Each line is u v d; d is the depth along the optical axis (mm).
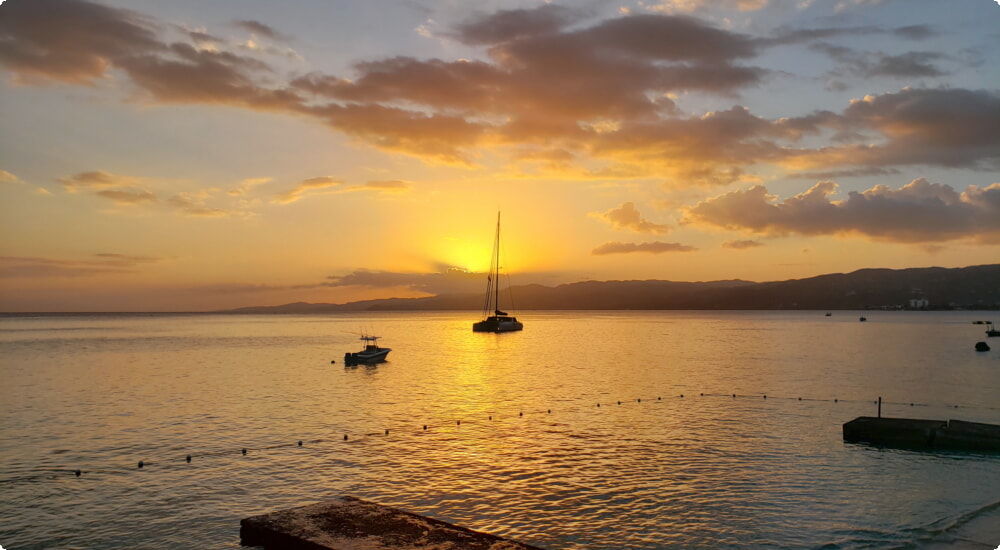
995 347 114312
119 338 156500
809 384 63219
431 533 18125
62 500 27344
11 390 59656
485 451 35094
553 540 22703
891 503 26391
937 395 55969
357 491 28344
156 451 35500
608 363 86500
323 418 45156
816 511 25438
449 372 75688
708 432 39875
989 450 33719
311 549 17422
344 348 119125
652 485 28594
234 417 45594
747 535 23094
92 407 50000
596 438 38281
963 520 24547
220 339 151125
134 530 23938
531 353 105000
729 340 138375
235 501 27188
